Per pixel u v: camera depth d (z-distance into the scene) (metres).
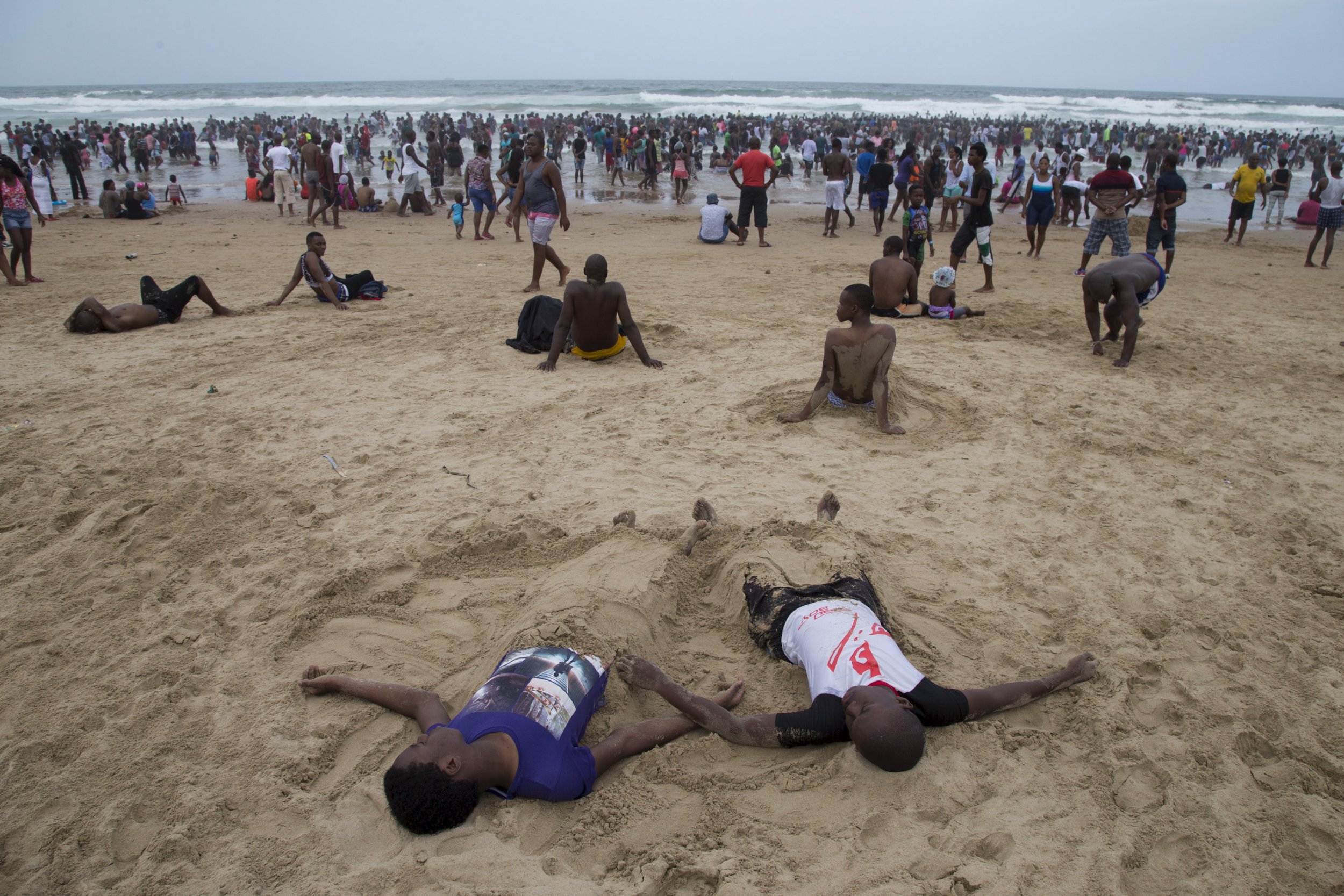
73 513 4.87
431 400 6.73
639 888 2.54
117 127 34.09
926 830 2.75
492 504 5.00
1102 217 11.95
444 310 9.61
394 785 2.74
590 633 3.51
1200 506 5.12
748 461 5.65
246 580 4.22
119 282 11.08
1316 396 7.09
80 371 7.36
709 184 27.19
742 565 4.12
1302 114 73.06
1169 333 9.11
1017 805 2.87
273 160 18.88
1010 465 5.66
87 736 3.18
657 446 5.86
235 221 18.08
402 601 4.09
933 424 6.43
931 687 3.17
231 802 2.88
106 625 3.87
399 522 4.79
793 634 3.49
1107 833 2.76
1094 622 3.95
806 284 11.48
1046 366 7.82
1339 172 12.98
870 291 6.11
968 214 11.95
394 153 36.59
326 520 4.82
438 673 3.59
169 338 8.45
